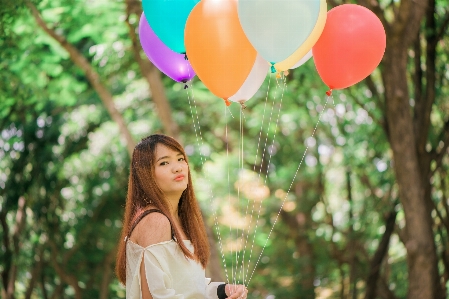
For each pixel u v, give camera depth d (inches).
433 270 309.1
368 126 450.3
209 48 162.9
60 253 499.5
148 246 129.8
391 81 299.1
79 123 504.4
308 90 444.5
